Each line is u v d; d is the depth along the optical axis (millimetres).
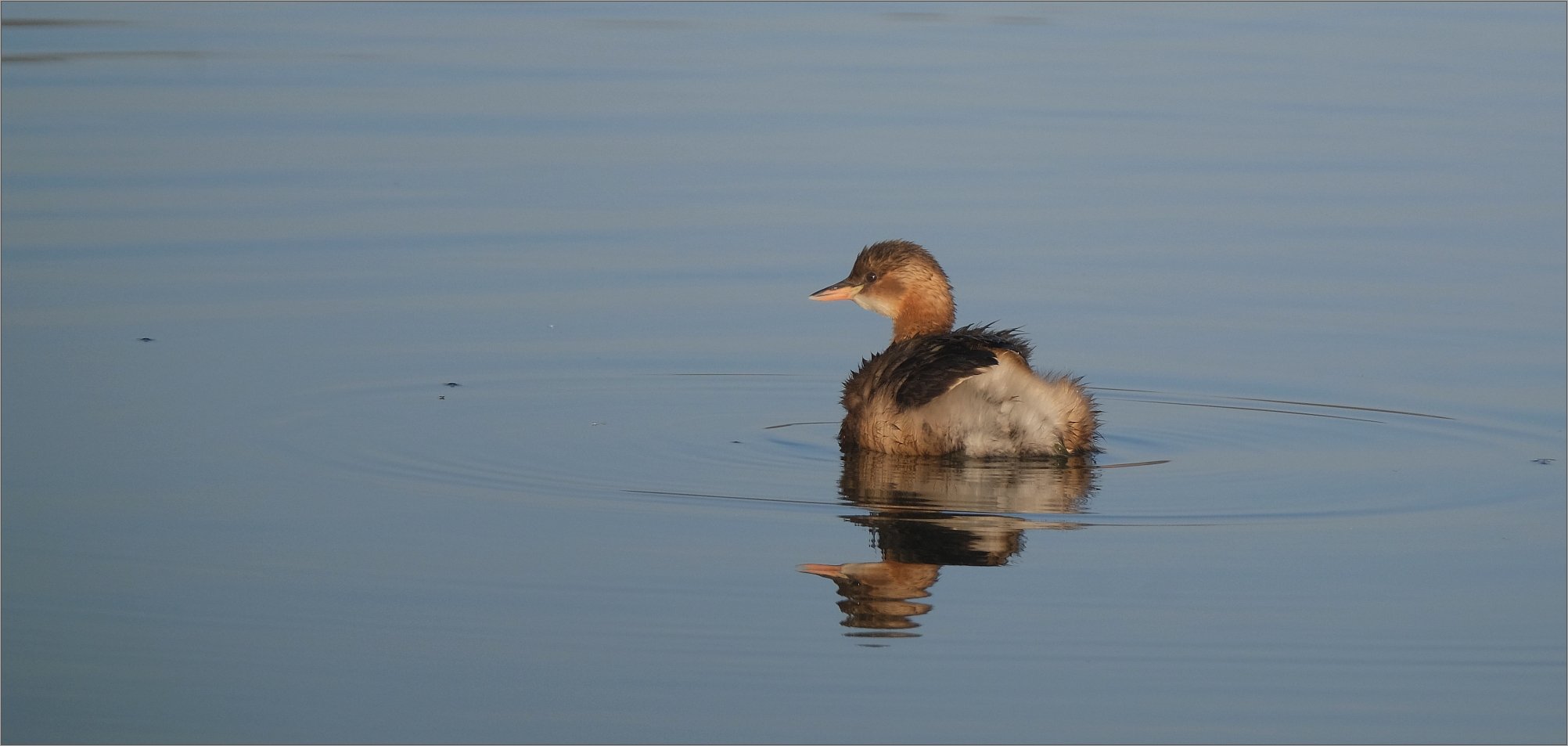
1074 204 19812
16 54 26531
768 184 20578
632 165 21312
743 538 10594
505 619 9367
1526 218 19172
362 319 15695
